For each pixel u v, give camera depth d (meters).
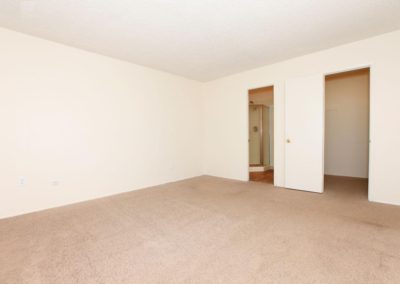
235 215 2.69
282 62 3.99
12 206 2.75
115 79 3.76
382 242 1.96
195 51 3.49
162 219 2.59
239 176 4.80
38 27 2.67
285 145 4.01
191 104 5.17
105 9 2.31
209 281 1.48
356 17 2.51
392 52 2.90
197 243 2.00
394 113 2.91
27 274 1.56
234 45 3.27
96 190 3.53
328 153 5.29
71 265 1.67
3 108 2.67
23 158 2.83
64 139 3.19
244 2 2.21
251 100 6.48
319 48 3.42
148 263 1.70
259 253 1.82
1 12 2.34
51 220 2.58
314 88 3.61
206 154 5.49
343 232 2.17
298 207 2.95
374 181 3.11
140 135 4.15
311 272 1.56
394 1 2.21
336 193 3.61
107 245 1.98
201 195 3.62
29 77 2.86
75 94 3.29
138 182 4.11
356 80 4.83
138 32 2.82
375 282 1.45
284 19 2.54
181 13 2.40
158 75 4.45
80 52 3.34
